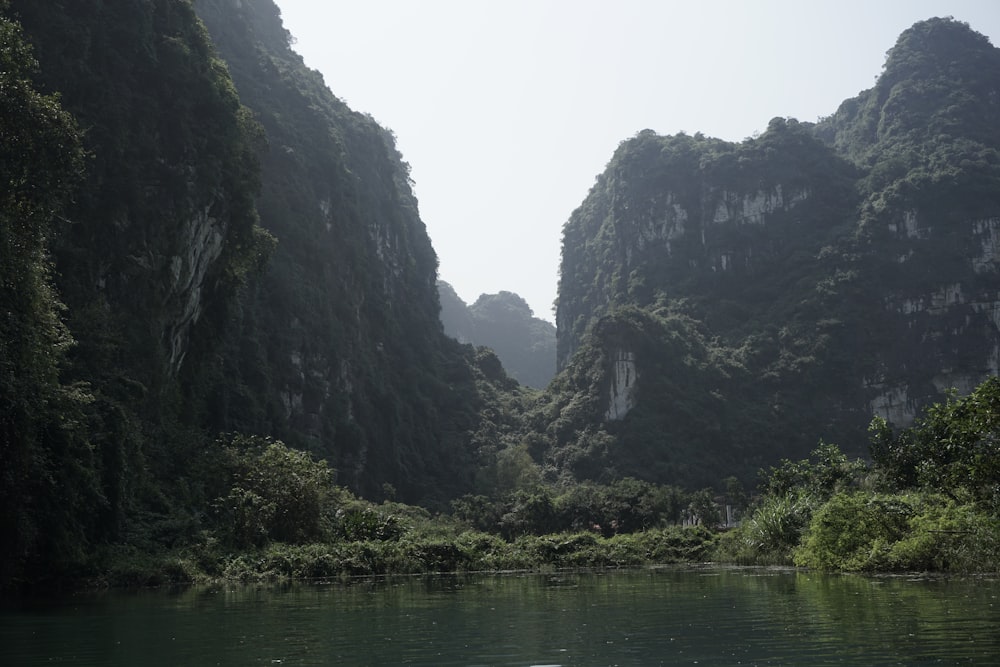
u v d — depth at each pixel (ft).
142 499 138.82
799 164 598.34
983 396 84.79
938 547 97.86
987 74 624.18
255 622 61.82
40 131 87.51
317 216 368.89
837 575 101.19
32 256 95.76
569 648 46.70
